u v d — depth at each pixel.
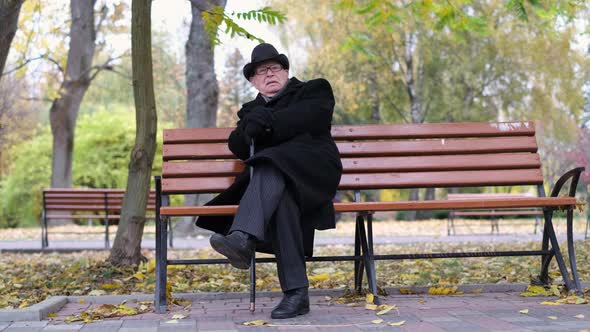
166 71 32.97
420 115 28.55
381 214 35.62
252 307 3.98
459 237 14.73
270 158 3.85
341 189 4.86
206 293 4.85
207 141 4.75
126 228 6.61
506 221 24.22
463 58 27.00
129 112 31.38
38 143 30.02
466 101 28.33
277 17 5.39
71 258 9.63
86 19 23.69
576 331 3.10
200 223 4.20
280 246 3.86
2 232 20.80
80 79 23.73
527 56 26.19
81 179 28.95
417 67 28.64
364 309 4.04
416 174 4.91
